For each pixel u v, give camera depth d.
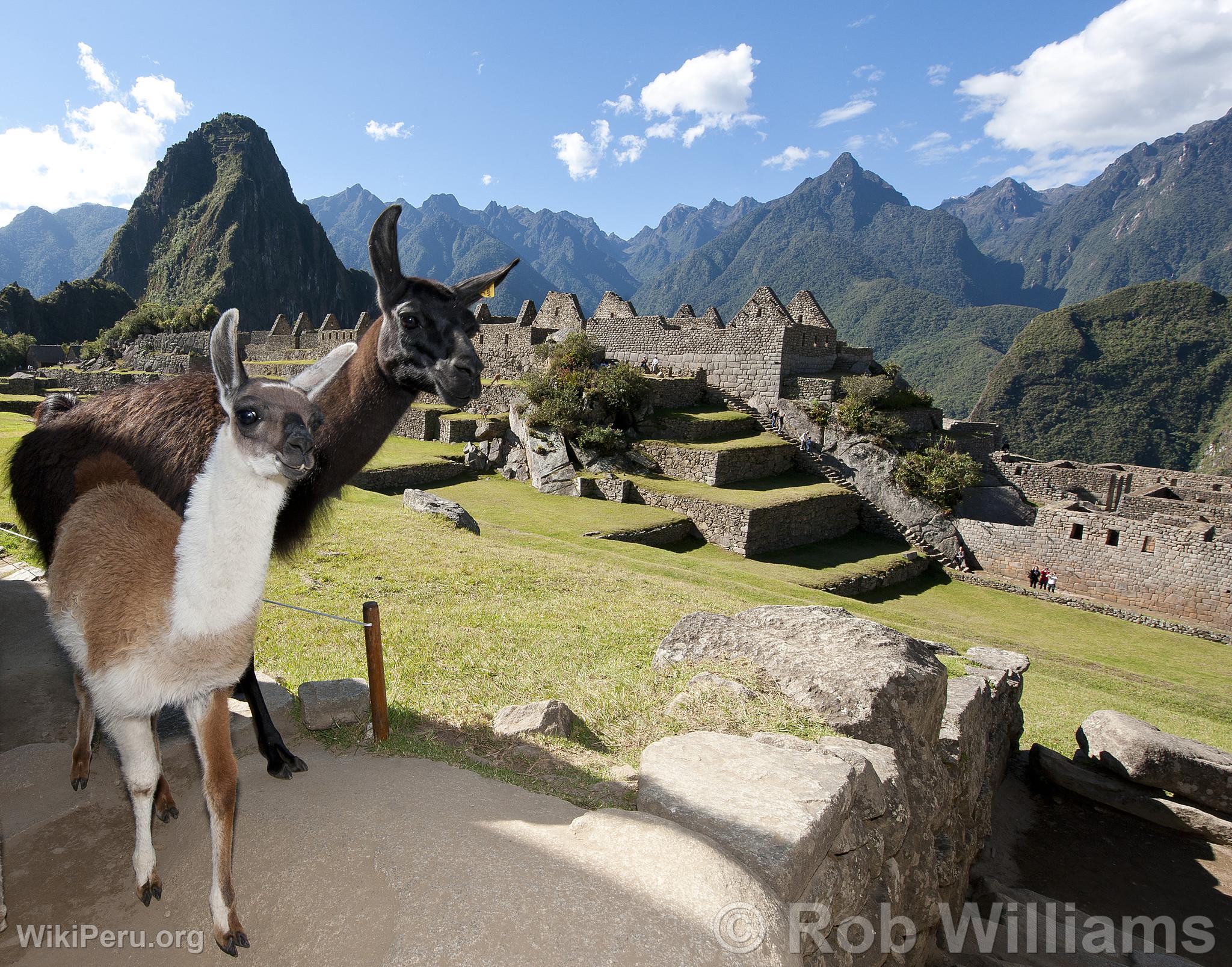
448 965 2.31
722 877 2.80
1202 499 35.34
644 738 4.82
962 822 6.56
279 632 7.00
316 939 2.55
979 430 39.88
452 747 4.38
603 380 30.55
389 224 4.05
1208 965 6.75
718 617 6.74
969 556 28.53
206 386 3.75
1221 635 20.80
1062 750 10.60
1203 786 9.06
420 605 8.64
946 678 6.04
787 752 4.13
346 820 3.18
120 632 2.62
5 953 2.61
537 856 2.87
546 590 10.23
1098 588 25.94
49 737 4.09
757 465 29.77
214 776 2.71
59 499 3.54
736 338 35.66
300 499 4.10
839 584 21.42
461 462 30.03
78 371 65.75
